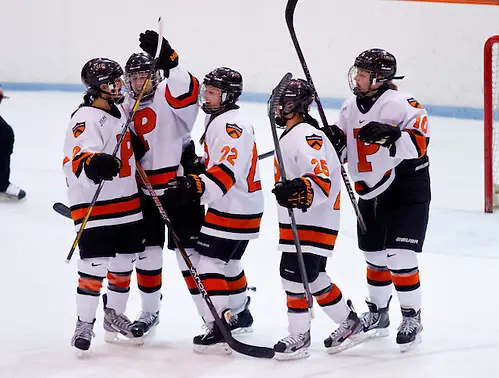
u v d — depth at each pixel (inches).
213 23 1514.5
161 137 539.8
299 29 1480.1
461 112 1459.2
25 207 928.9
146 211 550.6
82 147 500.7
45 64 1573.6
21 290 673.6
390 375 495.2
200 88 524.7
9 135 938.1
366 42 1455.5
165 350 538.6
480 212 946.7
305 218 508.7
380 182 539.2
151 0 1521.9
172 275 721.6
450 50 1434.5
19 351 535.5
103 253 519.8
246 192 528.1
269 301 651.5
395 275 534.6
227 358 523.2
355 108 545.3
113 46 1544.0
